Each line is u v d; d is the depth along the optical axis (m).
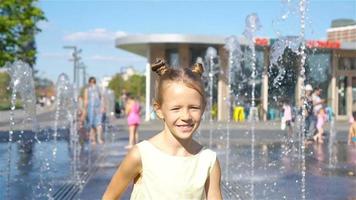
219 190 2.39
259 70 28.86
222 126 25.06
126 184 2.36
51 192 7.43
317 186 8.12
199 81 2.33
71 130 17.48
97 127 16.08
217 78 29.19
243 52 28.39
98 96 16.14
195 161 2.32
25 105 11.41
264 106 29.41
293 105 25.44
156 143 2.33
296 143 16.38
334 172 9.77
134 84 79.94
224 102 29.36
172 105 2.28
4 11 22.70
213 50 25.50
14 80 10.34
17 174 9.25
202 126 25.05
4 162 11.12
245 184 8.32
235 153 13.33
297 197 7.21
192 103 2.28
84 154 12.80
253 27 14.09
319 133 16.86
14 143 16.02
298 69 17.69
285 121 19.34
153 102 2.43
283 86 26.48
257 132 21.58
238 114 29.06
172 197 2.25
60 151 13.59
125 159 2.33
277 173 9.63
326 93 30.84
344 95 31.14
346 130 23.20
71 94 17.83
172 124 2.29
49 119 32.25
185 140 2.31
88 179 8.66
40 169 9.92
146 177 2.29
